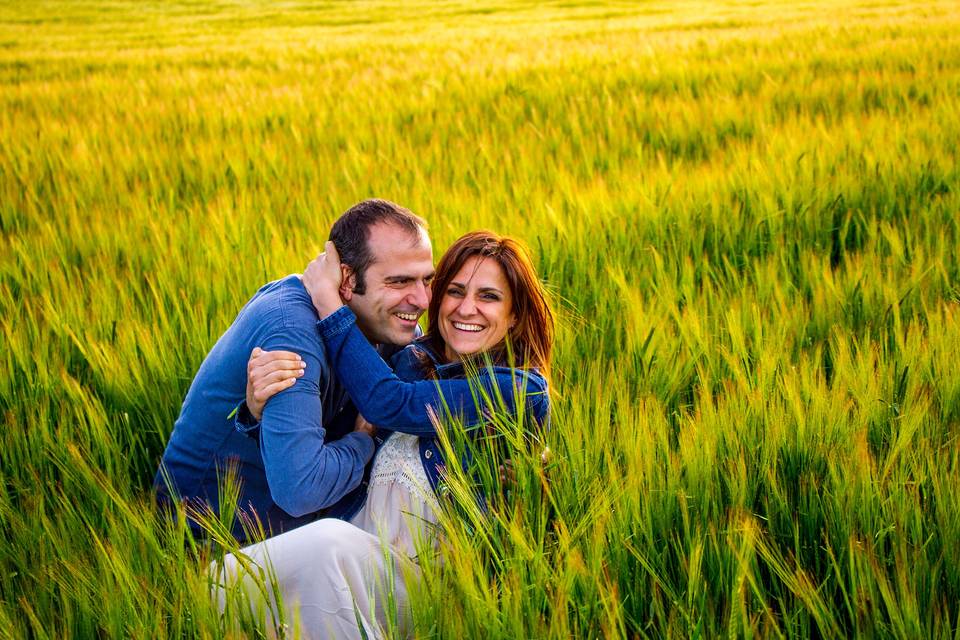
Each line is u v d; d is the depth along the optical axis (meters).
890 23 15.97
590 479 2.35
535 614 1.93
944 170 5.48
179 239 4.75
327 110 9.23
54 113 10.01
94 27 29.97
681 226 4.57
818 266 3.99
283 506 2.26
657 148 7.36
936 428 2.58
